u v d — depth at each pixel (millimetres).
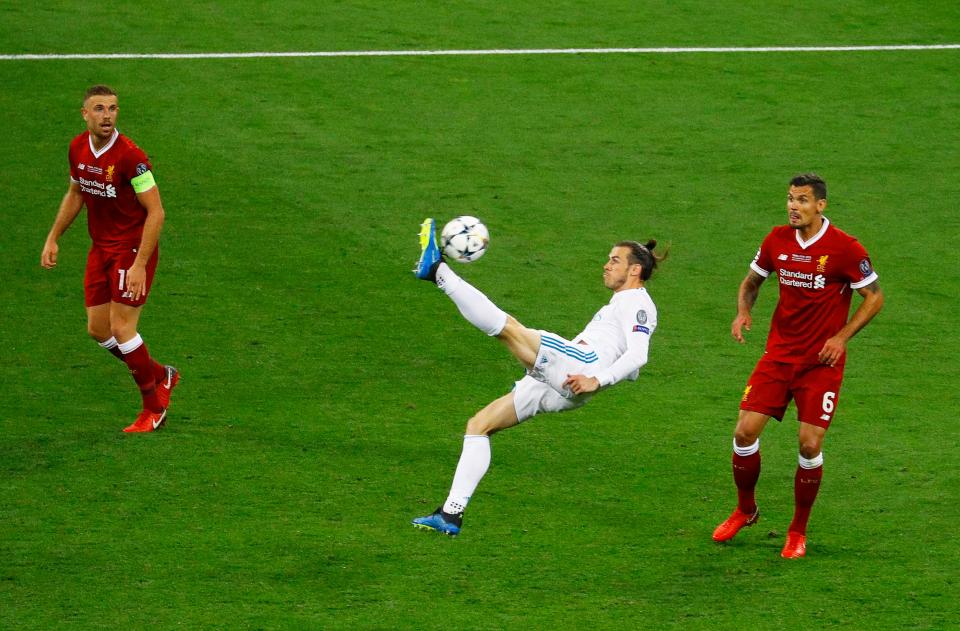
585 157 54562
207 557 26000
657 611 24094
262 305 41719
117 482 29625
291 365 37625
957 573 25828
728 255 46469
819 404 26250
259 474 30391
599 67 63938
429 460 31703
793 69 64500
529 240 47125
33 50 62375
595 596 24734
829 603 24406
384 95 60062
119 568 25391
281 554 26234
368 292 43000
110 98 30438
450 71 62906
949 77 64000
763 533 28234
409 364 38125
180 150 53500
